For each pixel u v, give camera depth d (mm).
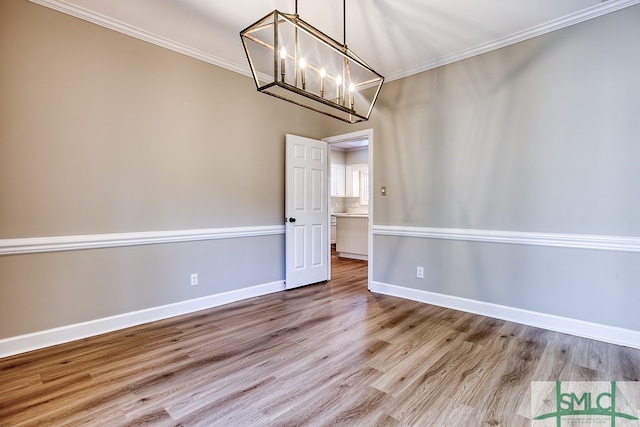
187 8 2504
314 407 1668
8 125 2225
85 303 2553
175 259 3070
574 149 2592
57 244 2398
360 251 6293
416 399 1735
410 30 2799
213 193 3348
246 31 1984
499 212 2986
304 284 4184
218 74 3379
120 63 2715
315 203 4312
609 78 2439
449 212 3309
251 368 2064
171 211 3035
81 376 1963
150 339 2514
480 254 3111
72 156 2484
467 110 3178
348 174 8281
